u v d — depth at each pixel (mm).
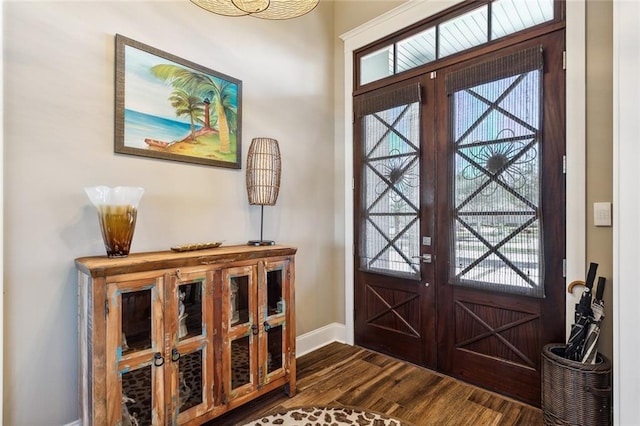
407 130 2848
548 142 2125
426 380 2525
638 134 1603
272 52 2836
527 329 2229
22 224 1621
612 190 1891
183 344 1774
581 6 1998
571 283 2016
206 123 2350
